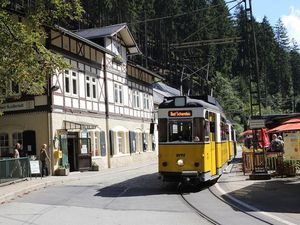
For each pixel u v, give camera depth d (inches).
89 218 527.5
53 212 577.0
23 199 721.6
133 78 1870.1
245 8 984.3
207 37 2947.8
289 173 923.4
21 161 1006.4
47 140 1215.6
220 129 946.7
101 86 1536.7
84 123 1338.6
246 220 495.8
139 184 912.9
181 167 780.0
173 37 3095.5
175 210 581.3
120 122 1686.8
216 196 703.7
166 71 3038.9
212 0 3383.4
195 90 2842.0
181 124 789.2
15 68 735.7
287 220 490.9
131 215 546.6
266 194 692.7
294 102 5103.3
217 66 3617.1
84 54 1425.9
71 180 1065.5
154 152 2091.5
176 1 3161.9
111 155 1561.3
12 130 1253.7
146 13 3009.4
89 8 2386.8
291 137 837.2
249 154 1060.5
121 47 1743.4
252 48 993.5
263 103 4566.9
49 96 1219.2
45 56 745.0
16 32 716.7
